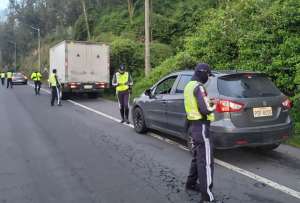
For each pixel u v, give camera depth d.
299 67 9.29
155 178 5.91
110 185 5.62
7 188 5.54
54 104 16.84
